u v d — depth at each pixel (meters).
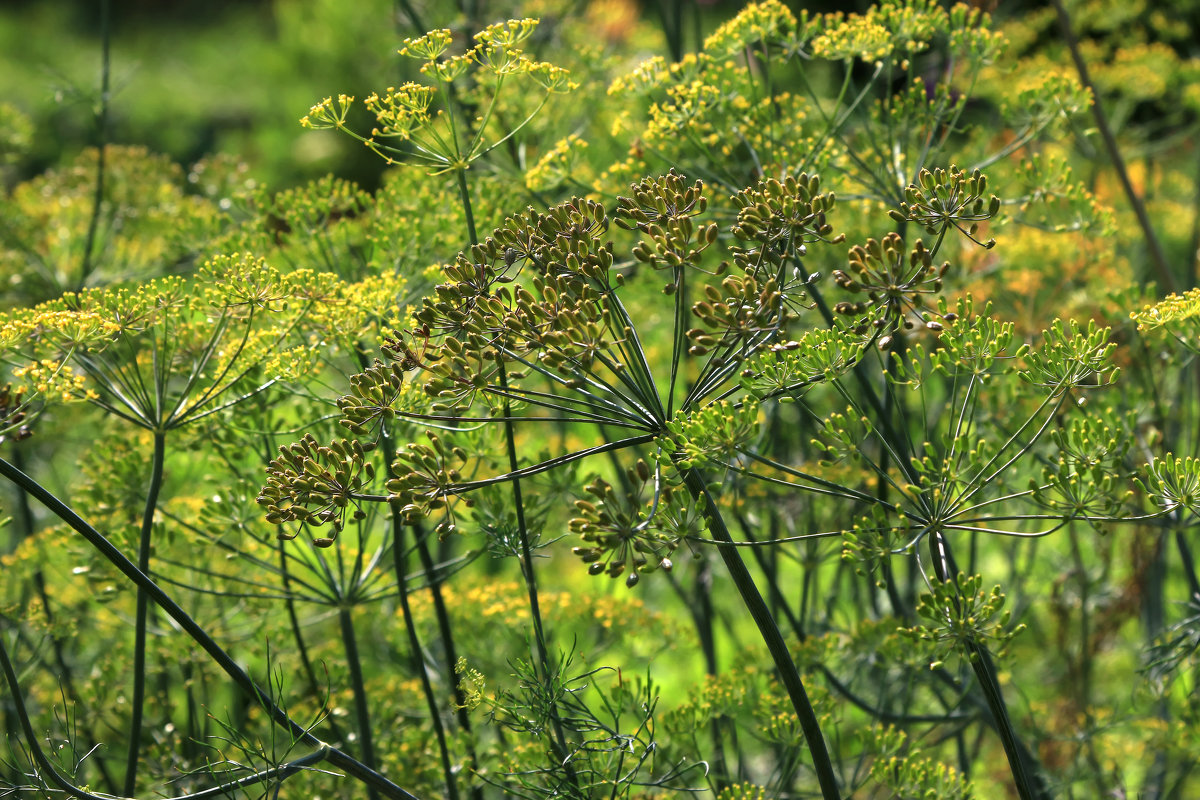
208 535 2.46
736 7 3.42
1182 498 1.70
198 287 2.23
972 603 1.78
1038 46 4.36
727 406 1.60
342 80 9.45
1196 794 3.55
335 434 2.59
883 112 2.83
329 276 2.15
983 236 3.21
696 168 2.74
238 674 1.85
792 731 2.35
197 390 2.57
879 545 1.76
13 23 15.02
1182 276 4.02
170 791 2.71
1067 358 1.72
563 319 1.65
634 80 2.54
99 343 2.08
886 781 2.31
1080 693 3.37
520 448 3.15
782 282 1.76
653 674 4.46
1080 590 3.39
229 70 12.09
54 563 2.90
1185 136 3.94
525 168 2.97
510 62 2.02
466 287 1.77
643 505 1.68
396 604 3.10
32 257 3.42
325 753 1.87
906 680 3.07
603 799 2.38
